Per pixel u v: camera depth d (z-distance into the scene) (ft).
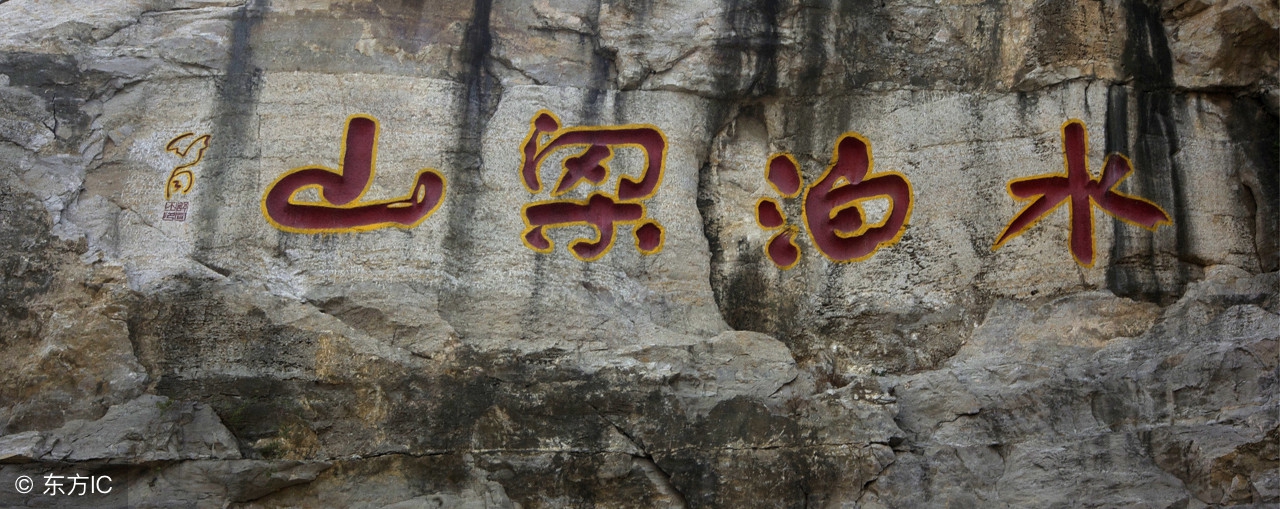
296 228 26.53
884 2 28.68
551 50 28.37
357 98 27.55
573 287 26.55
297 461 24.80
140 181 26.91
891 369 26.89
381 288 26.09
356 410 25.23
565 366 25.81
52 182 26.61
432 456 25.03
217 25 28.07
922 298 27.17
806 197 28.14
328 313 25.91
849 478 25.29
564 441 25.27
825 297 27.48
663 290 26.94
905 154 28.09
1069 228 26.89
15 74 27.37
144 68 27.73
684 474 25.14
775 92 28.53
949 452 25.58
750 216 28.12
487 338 25.95
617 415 25.53
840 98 28.55
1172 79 28.02
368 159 27.17
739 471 25.23
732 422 25.61
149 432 24.67
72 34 27.81
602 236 27.09
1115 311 26.35
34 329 25.57
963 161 27.78
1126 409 25.49
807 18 28.71
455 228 26.76
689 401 25.72
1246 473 24.82
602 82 28.27
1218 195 27.40
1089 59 27.91
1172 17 28.48
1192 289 26.48
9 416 24.86
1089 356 26.05
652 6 28.66
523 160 27.40
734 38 28.45
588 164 27.55
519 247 26.76
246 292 25.85
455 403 25.40
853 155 28.30
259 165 26.96
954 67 28.50
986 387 26.04
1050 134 27.55
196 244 26.32
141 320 25.55
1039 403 25.72
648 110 28.07
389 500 24.71
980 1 28.68
